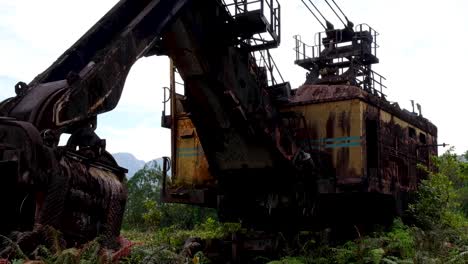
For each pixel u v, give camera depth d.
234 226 15.10
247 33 11.35
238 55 11.78
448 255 10.91
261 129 12.30
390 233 12.95
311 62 17.70
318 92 14.25
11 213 6.07
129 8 8.66
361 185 13.26
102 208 6.62
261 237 13.16
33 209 6.12
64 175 5.91
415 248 11.37
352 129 13.62
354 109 13.67
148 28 8.74
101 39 8.18
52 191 5.71
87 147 6.63
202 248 13.35
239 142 12.82
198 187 14.73
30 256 5.64
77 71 7.78
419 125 18.08
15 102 6.75
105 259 5.83
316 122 14.08
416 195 16.69
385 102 15.42
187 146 15.05
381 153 14.48
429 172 16.77
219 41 11.11
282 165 13.20
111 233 6.72
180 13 9.66
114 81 7.67
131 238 18.61
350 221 14.73
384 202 15.14
